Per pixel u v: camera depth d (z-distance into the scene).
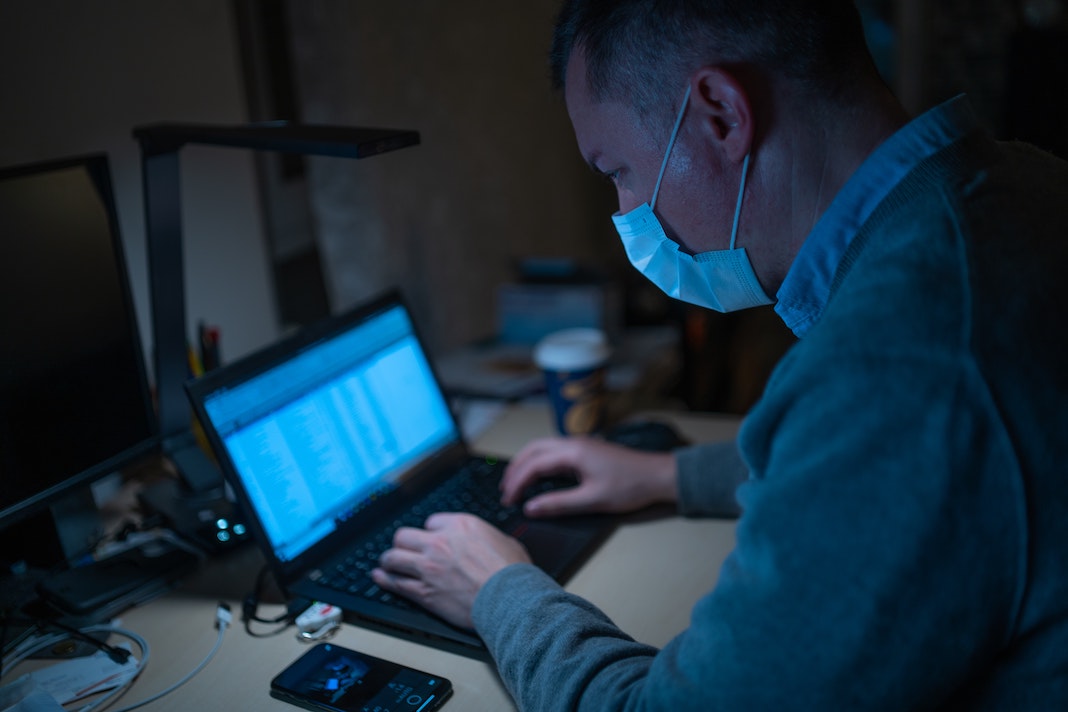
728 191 0.73
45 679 0.93
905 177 0.65
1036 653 0.59
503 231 2.62
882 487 0.57
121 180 1.42
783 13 0.66
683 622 0.98
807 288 0.71
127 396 1.14
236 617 1.04
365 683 0.88
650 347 1.82
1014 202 0.63
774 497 0.61
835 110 0.68
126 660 0.95
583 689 0.76
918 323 0.58
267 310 1.72
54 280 1.05
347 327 1.27
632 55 0.72
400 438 1.29
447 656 0.94
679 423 1.52
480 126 2.46
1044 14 3.28
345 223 1.87
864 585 0.57
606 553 1.13
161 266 1.19
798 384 0.61
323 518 1.13
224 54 1.60
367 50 1.92
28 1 1.27
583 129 0.79
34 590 1.07
